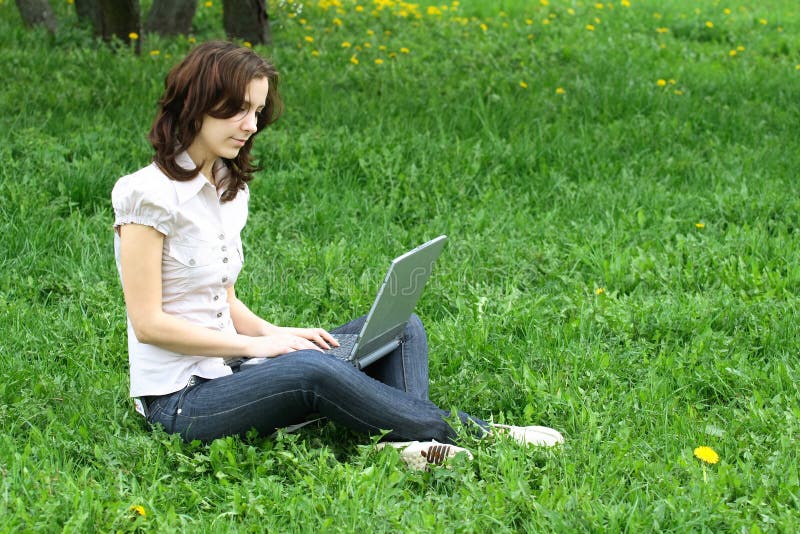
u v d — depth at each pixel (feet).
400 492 9.78
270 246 17.38
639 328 14.40
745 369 13.00
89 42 30.78
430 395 12.17
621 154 22.90
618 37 37.93
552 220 19.03
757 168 22.26
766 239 17.81
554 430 10.85
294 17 36.99
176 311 10.43
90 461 10.23
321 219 18.54
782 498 9.78
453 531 9.09
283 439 10.40
